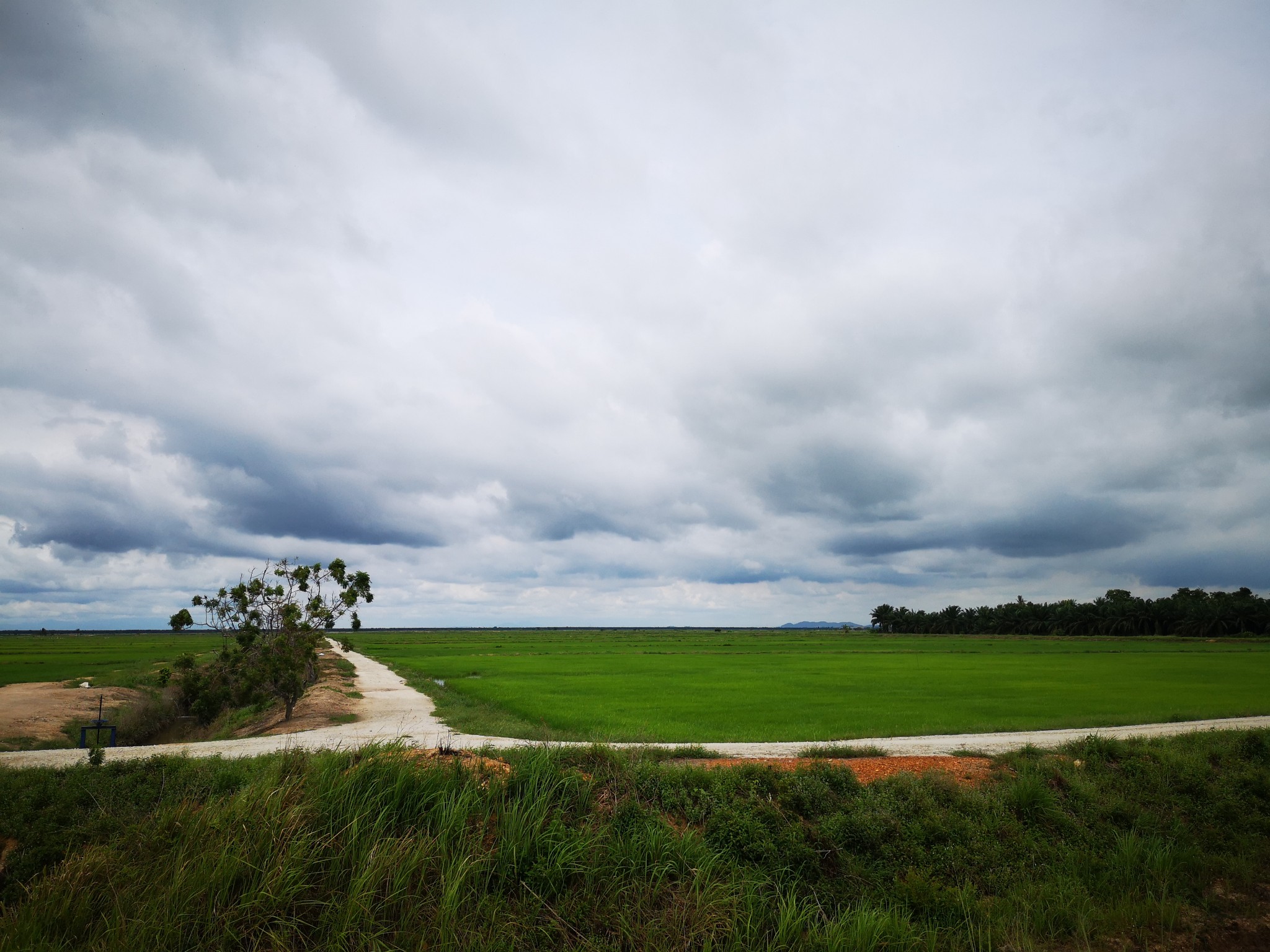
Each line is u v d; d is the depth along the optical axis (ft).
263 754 54.95
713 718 92.79
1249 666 211.20
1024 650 345.72
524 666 222.48
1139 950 35.88
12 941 28.45
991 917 37.14
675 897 34.86
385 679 168.66
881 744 68.85
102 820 38.75
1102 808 49.03
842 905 37.55
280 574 119.55
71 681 153.89
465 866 33.01
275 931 29.94
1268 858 44.86
